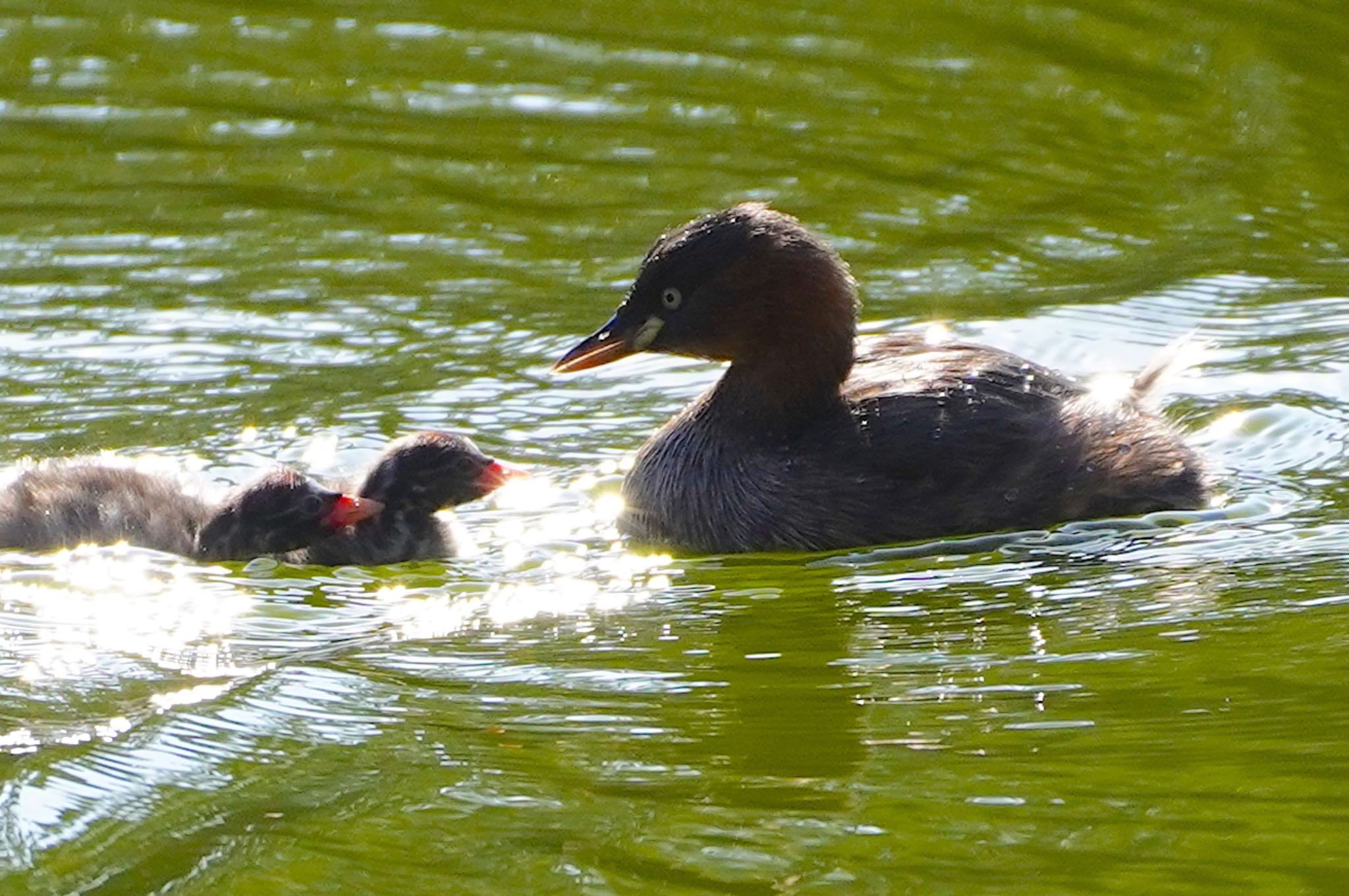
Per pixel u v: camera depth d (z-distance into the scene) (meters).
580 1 24.17
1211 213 19.09
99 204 18.58
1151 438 13.33
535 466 13.91
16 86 21.48
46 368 15.05
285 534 12.52
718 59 22.64
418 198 19.05
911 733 9.85
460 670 10.76
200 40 22.91
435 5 24.00
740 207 13.68
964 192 19.52
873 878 8.43
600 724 9.99
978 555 12.52
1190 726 9.82
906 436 13.00
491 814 9.02
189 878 8.51
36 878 8.53
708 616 11.63
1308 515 12.90
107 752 9.67
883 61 22.66
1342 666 10.46
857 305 13.59
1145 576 11.99
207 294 16.61
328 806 9.12
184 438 13.98
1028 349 16.03
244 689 10.42
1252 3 23.77
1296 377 15.23
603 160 20.11
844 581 12.20
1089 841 8.70
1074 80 22.14
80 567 12.30
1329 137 20.81
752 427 13.39
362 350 15.62
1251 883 8.35
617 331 13.59
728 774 9.39
